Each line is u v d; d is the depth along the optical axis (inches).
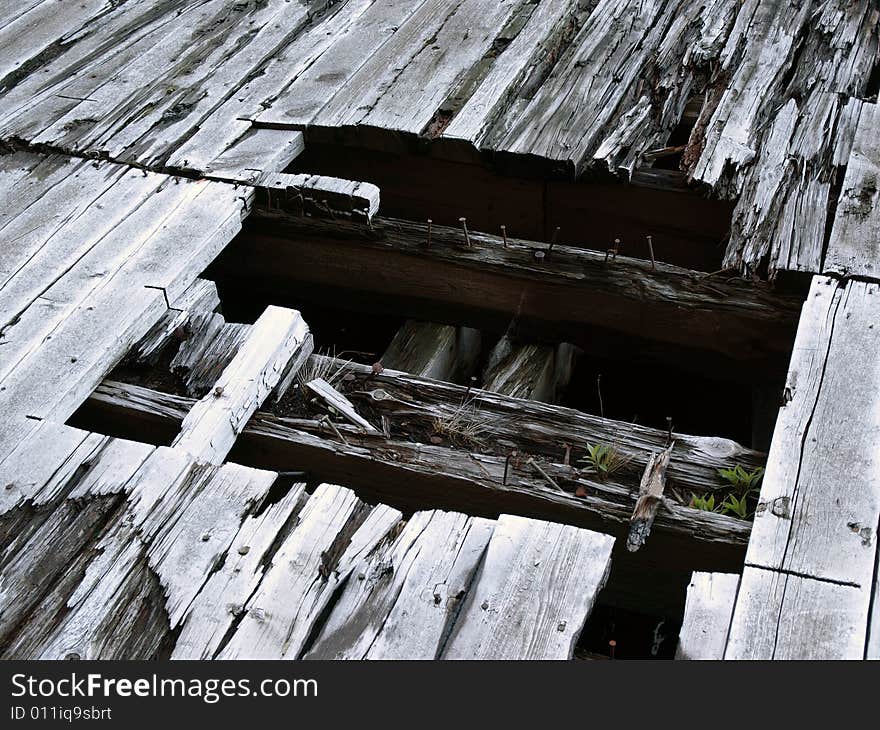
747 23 160.7
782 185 125.8
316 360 109.6
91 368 102.1
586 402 144.9
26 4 182.1
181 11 177.0
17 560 83.6
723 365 119.1
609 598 98.8
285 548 83.8
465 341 133.2
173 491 89.1
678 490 93.7
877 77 154.1
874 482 86.2
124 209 126.7
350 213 126.3
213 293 119.1
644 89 147.7
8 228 124.3
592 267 118.8
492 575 80.8
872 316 103.7
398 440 99.2
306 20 171.0
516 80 147.4
